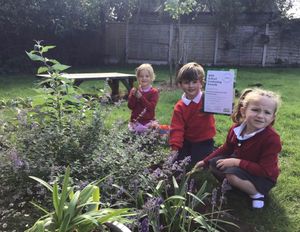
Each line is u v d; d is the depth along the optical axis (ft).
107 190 8.97
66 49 51.34
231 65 55.93
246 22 55.72
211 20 56.03
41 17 45.09
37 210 8.68
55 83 11.54
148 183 9.18
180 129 12.94
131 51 57.21
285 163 13.70
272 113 10.32
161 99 25.50
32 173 9.20
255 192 10.28
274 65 55.31
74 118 10.94
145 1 60.23
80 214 6.96
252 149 10.59
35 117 10.97
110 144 10.19
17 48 45.42
